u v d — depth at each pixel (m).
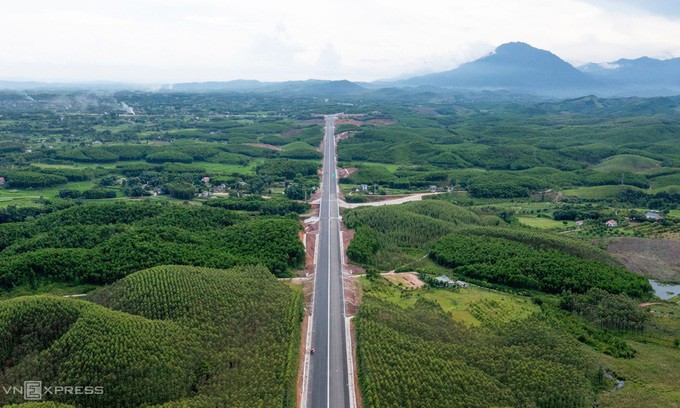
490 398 111.56
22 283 161.00
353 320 147.88
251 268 166.38
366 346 127.31
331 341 137.12
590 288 168.62
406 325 138.88
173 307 134.50
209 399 106.56
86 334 115.75
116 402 105.38
